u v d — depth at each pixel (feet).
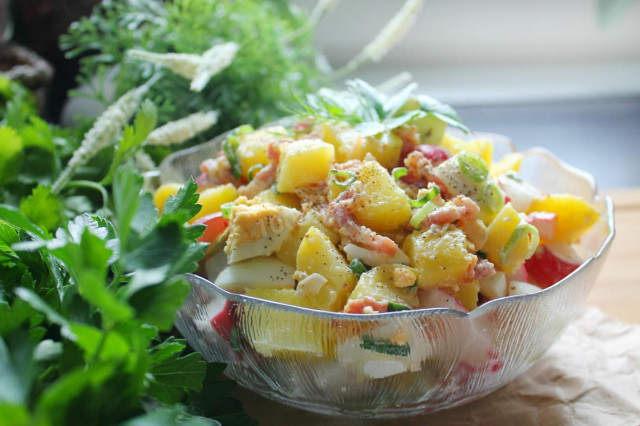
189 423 1.04
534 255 1.43
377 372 1.21
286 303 1.25
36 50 2.41
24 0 2.37
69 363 1.00
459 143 1.59
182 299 1.01
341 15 3.25
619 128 3.02
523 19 3.25
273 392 1.33
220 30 2.20
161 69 2.08
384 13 3.25
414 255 1.26
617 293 1.72
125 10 2.25
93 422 0.93
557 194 1.52
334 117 1.50
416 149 1.46
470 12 3.23
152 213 1.14
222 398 1.24
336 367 1.21
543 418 1.34
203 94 2.13
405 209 1.31
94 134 1.60
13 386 0.89
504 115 3.12
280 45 2.22
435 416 1.35
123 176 1.01
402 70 3.32
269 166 1.46
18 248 1.02
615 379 1.41
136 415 1.01
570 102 3.23
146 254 1.01
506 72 3.31
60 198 1.60
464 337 1.20
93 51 2.41
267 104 2.18
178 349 1.11
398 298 1.23
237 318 1.21
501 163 1.62
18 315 1.03
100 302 0.91
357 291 1.23
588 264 1.26
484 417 1.35
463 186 1.36
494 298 1.29
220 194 1.47
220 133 2.12
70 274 1.10
